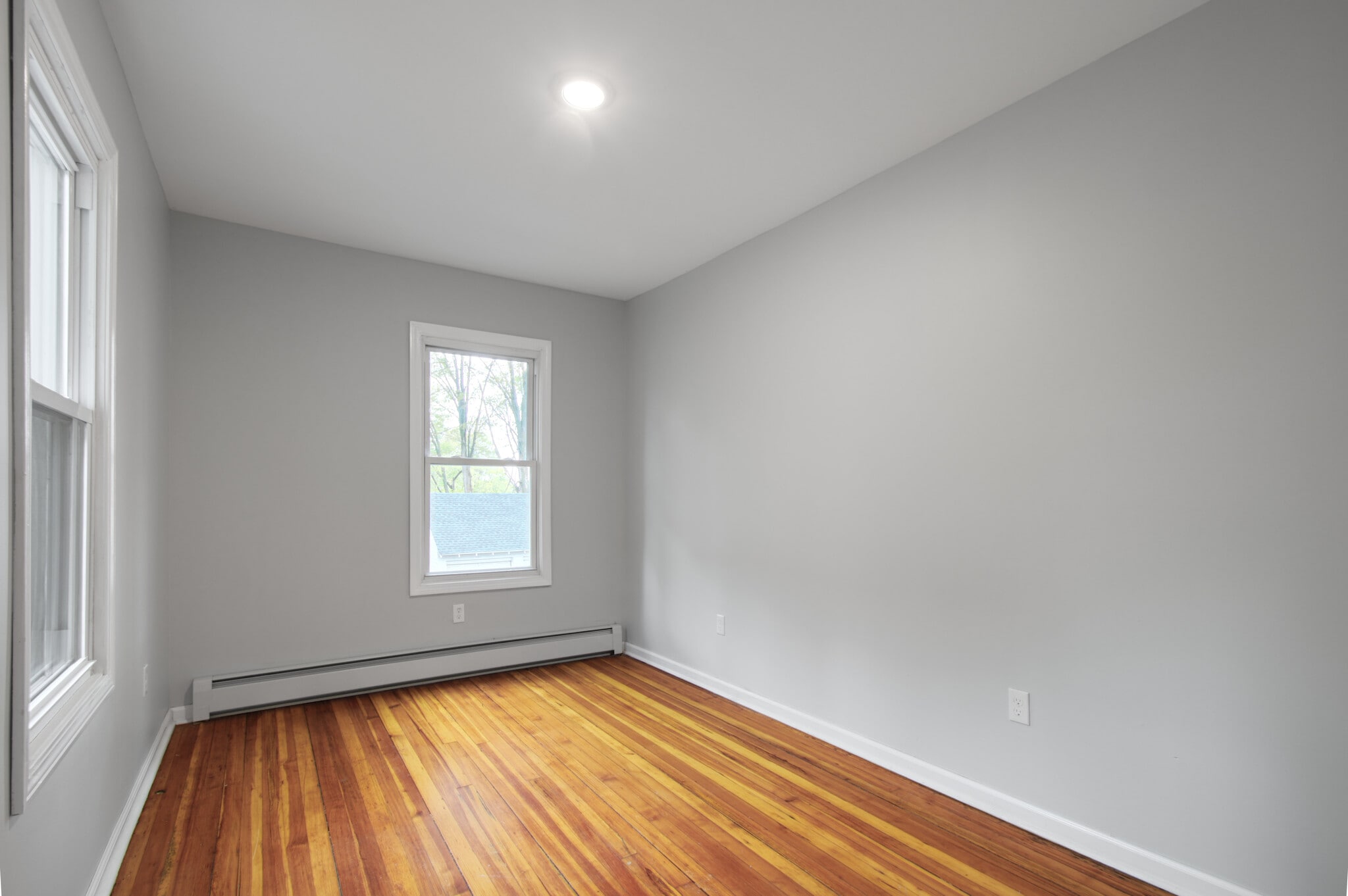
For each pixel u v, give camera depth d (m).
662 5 2.05
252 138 2.80
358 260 4.04
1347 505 1.76
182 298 3.55
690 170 3.08
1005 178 2.58
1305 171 1.85
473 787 2.71
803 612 3.41
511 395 4.63
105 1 1.98
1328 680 1.78
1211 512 2.00
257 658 3.67
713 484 4.08
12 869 1.28
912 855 2.23
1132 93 2.21
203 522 3.56
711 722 3.49
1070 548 2.34
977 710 2.61
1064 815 2.32
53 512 1.75
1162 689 2.10
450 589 4.26
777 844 2.30
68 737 1.56
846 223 3.25
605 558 4.89
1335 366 1.79
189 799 2.60
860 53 2.28
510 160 2.99
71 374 1.89
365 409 4.02
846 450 3.20
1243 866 1.92
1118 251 2.23
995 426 2.57
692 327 4.32
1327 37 1.82
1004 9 2.06
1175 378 2.09
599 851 2.25
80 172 1.95
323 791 2.67
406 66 2.34
